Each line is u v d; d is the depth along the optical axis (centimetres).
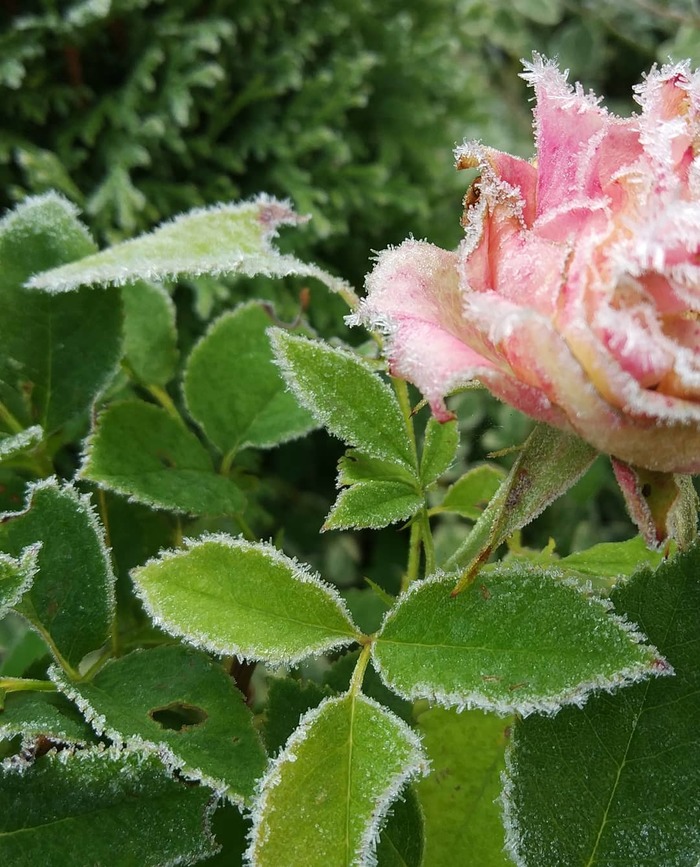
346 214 45
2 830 16
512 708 15
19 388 21
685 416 14
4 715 17
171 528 24
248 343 23
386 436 18
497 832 19
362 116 47
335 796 15
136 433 21
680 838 17
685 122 15
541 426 16
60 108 39
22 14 39
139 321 23
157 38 39
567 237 15
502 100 67
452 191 50
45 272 20
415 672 16
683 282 14
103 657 20
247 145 43
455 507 22
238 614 17
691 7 59
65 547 18
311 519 47
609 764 17
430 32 48
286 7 43
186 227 21
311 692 19
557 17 64
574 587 16
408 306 15
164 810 16
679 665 17
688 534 18
